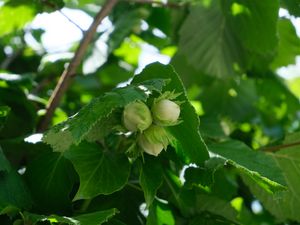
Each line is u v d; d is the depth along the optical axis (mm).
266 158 299
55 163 297
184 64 485
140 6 489
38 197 292
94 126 272
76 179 293
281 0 364
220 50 460
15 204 271
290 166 346
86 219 250
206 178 279
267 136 531
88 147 281
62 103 460
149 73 278
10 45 521
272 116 543
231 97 527
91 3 514
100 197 304
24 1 380
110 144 287
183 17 478
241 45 447
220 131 364
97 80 503
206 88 522
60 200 290
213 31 456
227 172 396
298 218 343
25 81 386
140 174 273
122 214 306
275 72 525
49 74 481
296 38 460
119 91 255
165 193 313
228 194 355
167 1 471
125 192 312
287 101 529
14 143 323
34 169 300
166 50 540
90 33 362
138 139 270
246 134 422
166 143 267
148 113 262
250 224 412
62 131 253
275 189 273
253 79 514
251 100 537
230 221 319
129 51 532
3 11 389
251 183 341
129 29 465
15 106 357
